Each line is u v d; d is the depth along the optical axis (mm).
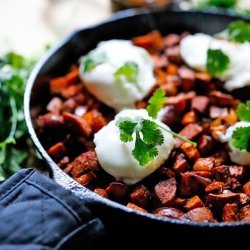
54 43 692
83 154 462
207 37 576
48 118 497
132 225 383
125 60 529
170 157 463
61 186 389
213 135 477
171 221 369
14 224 362
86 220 371
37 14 758
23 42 707
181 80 534
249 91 519
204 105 507
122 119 455
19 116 555
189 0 750
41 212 369
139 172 442
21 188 389
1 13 758
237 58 532
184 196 438
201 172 443
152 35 591
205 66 542
